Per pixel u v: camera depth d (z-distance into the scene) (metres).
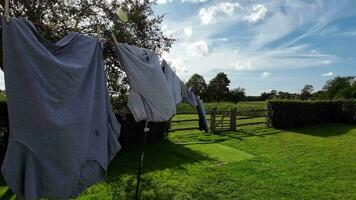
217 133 13.95
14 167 2.53
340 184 6.75
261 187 6.38
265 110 16.72
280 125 16.20
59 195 2.68
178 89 5.03
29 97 2.59
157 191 5.92
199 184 6.41
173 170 7.42
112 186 6.07
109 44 8.16
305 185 6.61
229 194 5.93
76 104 2.82
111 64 8.45
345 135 14.29
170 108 3.77
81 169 2.89
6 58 2.54
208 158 8.83
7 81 2.55
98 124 3.09
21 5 7.67
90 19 8.37
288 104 16.56
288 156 9.41
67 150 2.71
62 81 2.74
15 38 2.56
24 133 2.57
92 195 5.54
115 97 9.14
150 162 8.18
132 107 3.55
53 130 2.65
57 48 2.81
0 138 7.69
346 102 18.91
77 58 2.92
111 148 3.28
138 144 10.57
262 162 8.53
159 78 3.71
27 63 2.58
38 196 2.62
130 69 3.53
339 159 9.12
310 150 10.44
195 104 6.25
